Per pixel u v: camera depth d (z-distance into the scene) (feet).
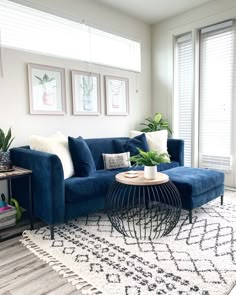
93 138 11.32
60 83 10.43
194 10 12.44
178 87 13.87
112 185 8.01
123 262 5.79
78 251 6.33
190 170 9.48
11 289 4.98
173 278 5.15
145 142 11.23
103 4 11.77
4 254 6.27
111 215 8.14
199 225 7.70
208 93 12.80
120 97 12.92
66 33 10.57
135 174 7.61
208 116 12.91
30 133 9.64
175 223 7.36
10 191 8.99
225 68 12.09
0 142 7.86
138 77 13.89
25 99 9.45
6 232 7.43
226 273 5.28
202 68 12.89
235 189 11.98
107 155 10.29
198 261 5.75
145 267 5.57
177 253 6.12
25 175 7.41
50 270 5.58
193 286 4.89
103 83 12.10
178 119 14.06
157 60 14.34
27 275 5.42
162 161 7.07
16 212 8.01
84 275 5.34
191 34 12.81
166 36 13.75
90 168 8.79
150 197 8.43
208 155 13.07
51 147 8.18
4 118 8.95
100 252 6.26
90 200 7.89
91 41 11.50
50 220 6.96
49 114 10.13
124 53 13.02
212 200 9.44
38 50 9.77
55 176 6.88
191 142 13.35
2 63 8.82
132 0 11.43
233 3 11.09
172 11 12.66
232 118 12.05
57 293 4.84
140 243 6.67
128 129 13.55
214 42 12.35
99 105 11.92
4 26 8.89
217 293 4.67
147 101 14.57
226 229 7.39
